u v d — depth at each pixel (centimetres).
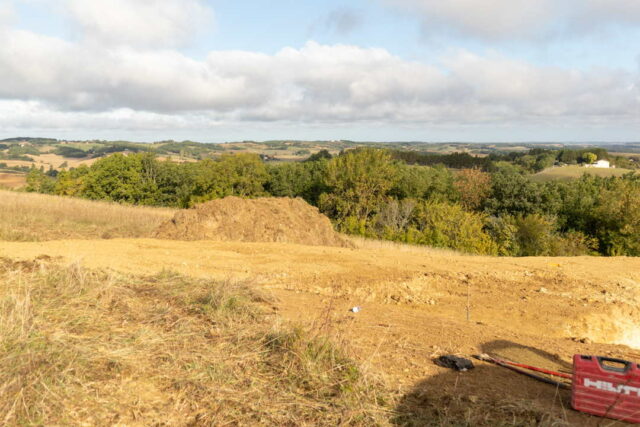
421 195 3912
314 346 415
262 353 414
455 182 4112
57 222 1611
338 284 796
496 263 1017
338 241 1512
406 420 327
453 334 550
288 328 454
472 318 695
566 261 1094
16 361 334
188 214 1377
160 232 1346
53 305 470
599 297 796
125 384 341
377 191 3462
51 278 555
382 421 321
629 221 2711
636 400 333
